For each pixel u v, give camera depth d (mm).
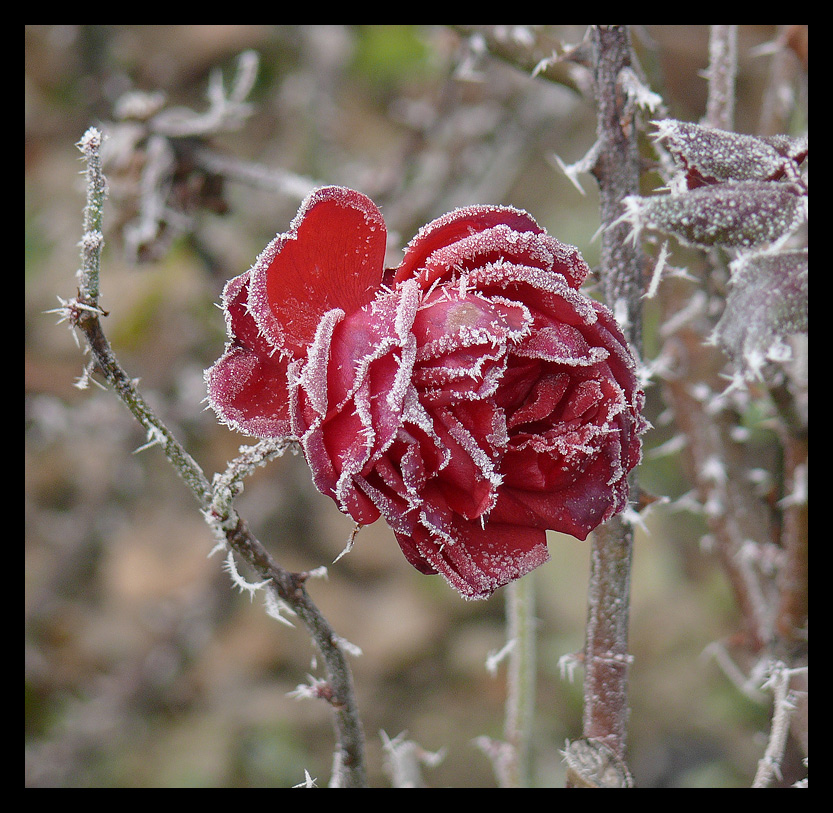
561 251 715
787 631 782
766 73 1228
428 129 1137
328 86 1279
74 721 1217
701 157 721
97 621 1300
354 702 734
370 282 725
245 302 721
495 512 720
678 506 826
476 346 708
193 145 891
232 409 720
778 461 805
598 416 715
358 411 705
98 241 710
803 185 715
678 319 798
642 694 1209
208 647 1294
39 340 1303
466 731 1234
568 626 1260
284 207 1259
